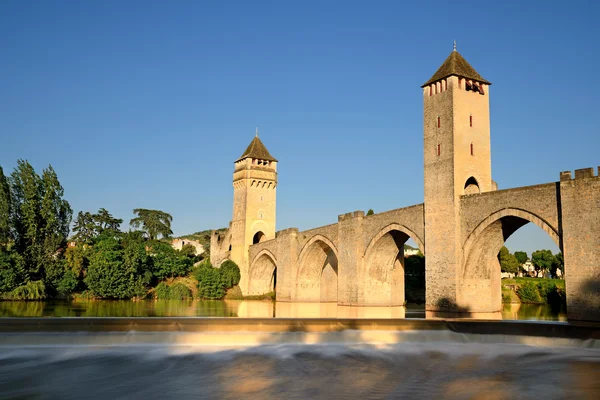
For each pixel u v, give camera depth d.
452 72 65.00
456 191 63.09
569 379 28.61
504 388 26.77
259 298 109.06
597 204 48.47
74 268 98.62
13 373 28.62
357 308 77.31
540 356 34.62
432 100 67.69
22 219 91.00
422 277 120.25
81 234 129.75
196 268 120.88
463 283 61.62
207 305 85.25
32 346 34.75
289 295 98.12
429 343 39.12
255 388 26.33
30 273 90.88
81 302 87.56
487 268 62.94
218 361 31.98
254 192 116.31
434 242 65.00
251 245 114.31
